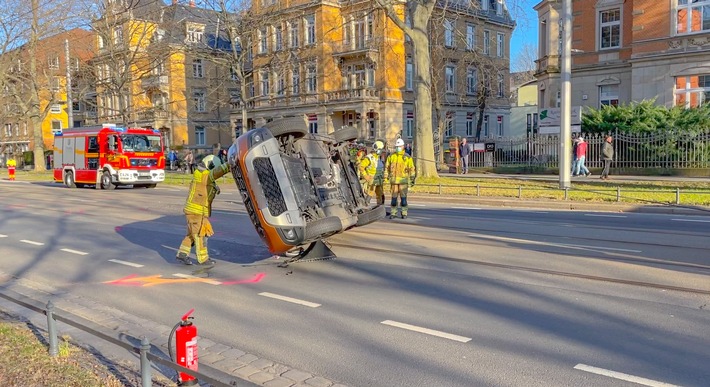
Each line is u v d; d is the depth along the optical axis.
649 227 12.83
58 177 32.34
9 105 56.28
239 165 8.62
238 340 6.16
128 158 28.59
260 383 4.97
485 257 9.79
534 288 7.73
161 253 11.20
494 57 54.72
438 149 34.59
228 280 8.91
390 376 5.05
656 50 29.23
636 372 4.93
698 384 4.67
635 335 5.84
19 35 41.72
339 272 9.12
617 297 7.20
